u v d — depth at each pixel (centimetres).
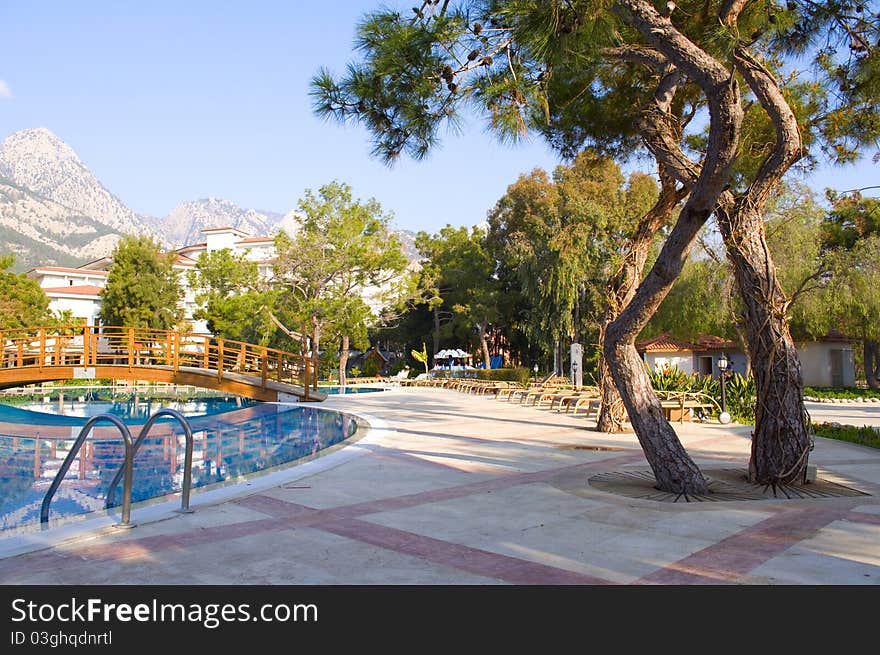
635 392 741
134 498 777
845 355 3650
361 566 453
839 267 2680
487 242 4959
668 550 490
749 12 820
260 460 1093
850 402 2733
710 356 3928
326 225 3425
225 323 3112
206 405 2372
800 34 855
